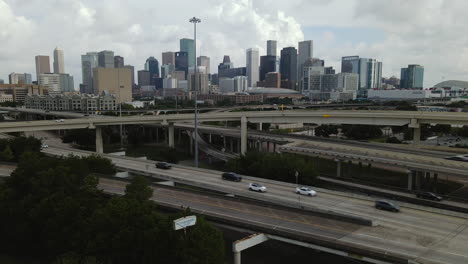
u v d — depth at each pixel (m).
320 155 97.88
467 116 102.81
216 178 79.69
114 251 44.62
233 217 52.00
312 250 54.44
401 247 41.97
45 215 52.84
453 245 42.75
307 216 52.72
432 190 84.44
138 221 45.38
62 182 56.94
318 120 133.25
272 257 52.66
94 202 55.12
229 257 52.34
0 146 109.81
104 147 171.00
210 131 158.38
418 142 116.00
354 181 86.81
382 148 109.31
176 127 174.38
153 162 100.06
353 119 126.38
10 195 57.72
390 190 77.88
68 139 170.25
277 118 140.88
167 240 41.81
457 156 89.88
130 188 54.91
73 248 50.12
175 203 59.41
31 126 129.62
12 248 59.75
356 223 49.66
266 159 88.62
